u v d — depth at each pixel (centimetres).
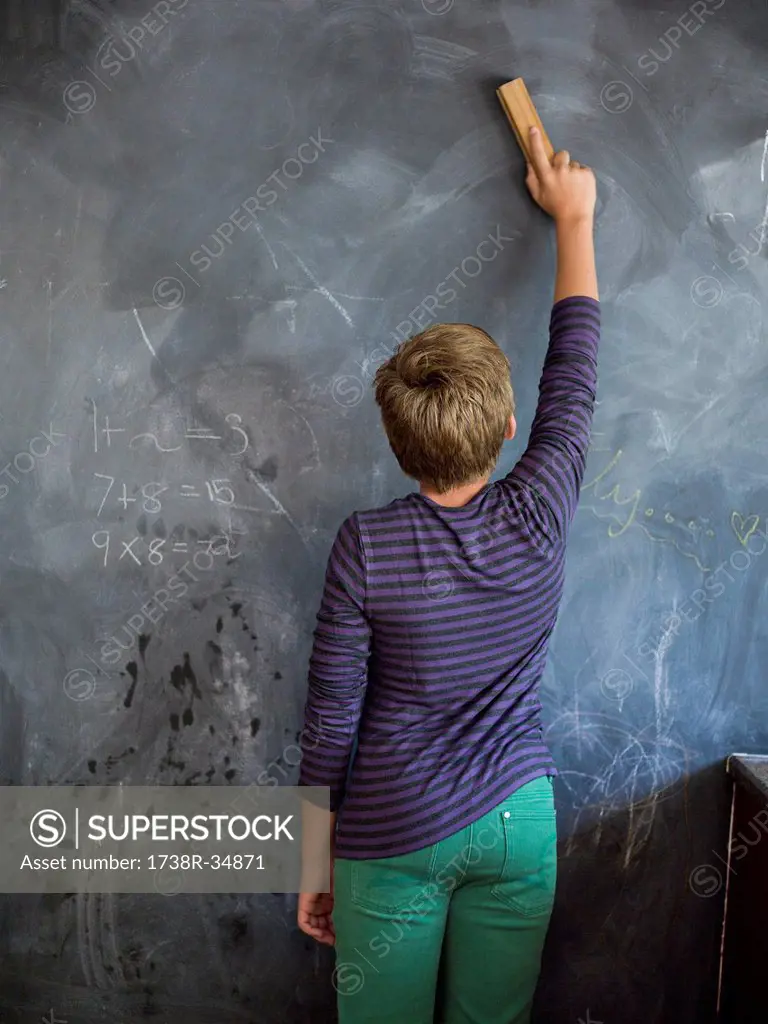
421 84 147
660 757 163
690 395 155
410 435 117
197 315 153
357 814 124
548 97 147
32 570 159
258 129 149
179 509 157
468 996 135
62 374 154
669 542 158
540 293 151
